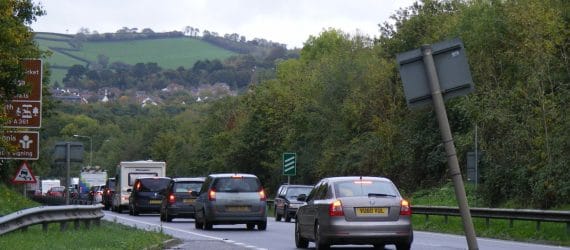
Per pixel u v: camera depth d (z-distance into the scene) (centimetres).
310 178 8050
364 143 6831
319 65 8144
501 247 2834
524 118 4512
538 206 4406
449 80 1158
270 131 9412
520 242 3127
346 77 7500
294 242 3038
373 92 6912
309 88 8181
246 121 9831
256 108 9600
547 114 4344
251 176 3953
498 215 3628
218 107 12419
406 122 6588
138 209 6072
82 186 10450
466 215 1140
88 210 3066
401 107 6731
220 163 10500
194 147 13362
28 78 3114
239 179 3916
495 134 4919
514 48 4888
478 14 5331
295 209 5009
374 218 2445
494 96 4703
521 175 4534
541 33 4444
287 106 9194
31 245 2084
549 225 3494
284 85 9825
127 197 7069
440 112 1145
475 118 4838
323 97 7588
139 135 17925
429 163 6309
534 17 4441
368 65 7294
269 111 9300
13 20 3403
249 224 4050
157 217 5881
